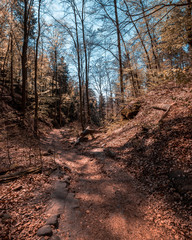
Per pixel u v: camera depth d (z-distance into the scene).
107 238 2.88
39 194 4.23
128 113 10.99
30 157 7.04
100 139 11.74
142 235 2.93
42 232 2.77
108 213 3.63
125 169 5.87
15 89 19.41
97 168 6.62
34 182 4.87
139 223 3.24
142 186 4.59
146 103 10.54
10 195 3.96
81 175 6.05
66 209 3.69
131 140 7.77
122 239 2.86
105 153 8.11
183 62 4.32
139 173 5.25
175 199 3.62
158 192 4.09
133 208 3.75
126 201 4.05
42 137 13.90
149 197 4.05
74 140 13.58
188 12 5.18
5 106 13.27
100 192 4.62
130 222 3.29
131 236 2.91
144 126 7.89
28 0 12.08
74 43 15.46
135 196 4.22
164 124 6.73
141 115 9.77
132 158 6.32
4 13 12.00
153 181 4.56
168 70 4.35
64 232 2.94
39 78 19.08
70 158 8.52
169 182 4.15
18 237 2.67
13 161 6.52
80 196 4.44
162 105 8.30
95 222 3.32
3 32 13.95
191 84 7.69
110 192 4.56
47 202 3.89
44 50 17.47
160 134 6.26
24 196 4.01
